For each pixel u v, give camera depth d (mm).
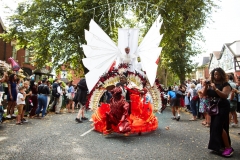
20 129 6645
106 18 18031
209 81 4664
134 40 7766
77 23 17750
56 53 19672
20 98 7484
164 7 15281
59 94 11211
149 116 6680
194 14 17656
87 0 17453
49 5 18844
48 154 4273
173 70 22562
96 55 7852
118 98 6195
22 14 19812
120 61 7793
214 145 4410
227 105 4500
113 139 5621
